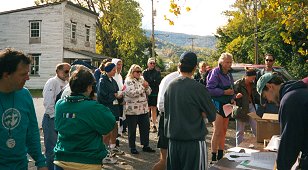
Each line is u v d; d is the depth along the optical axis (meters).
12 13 32.16
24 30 32.03
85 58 31.23
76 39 33.31
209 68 10.58
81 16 34.09
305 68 19.47
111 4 38.62
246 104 6.33
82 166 3.17
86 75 3.31
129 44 42.41
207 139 8.60
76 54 30.98
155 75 9.49
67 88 4.53
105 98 6.40
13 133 2.65
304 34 12.49
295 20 7.69
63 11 30.97
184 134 3.70
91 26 36.19
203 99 3.74
